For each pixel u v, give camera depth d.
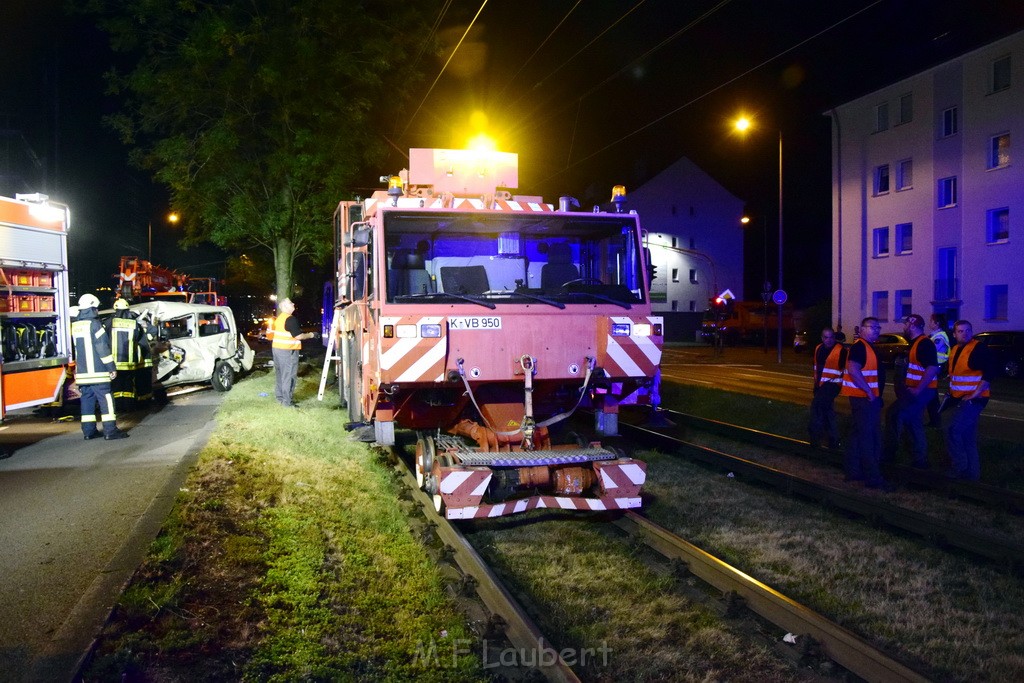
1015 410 15.58
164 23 15.96
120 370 12.55
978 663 4.26
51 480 7.71
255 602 4.75
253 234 17.73
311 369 20.91
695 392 17.73
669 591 5.29
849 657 4.18
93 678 3.67
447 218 7.28
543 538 6.46
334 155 16.84
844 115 35.88
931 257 31.30
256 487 7.23
